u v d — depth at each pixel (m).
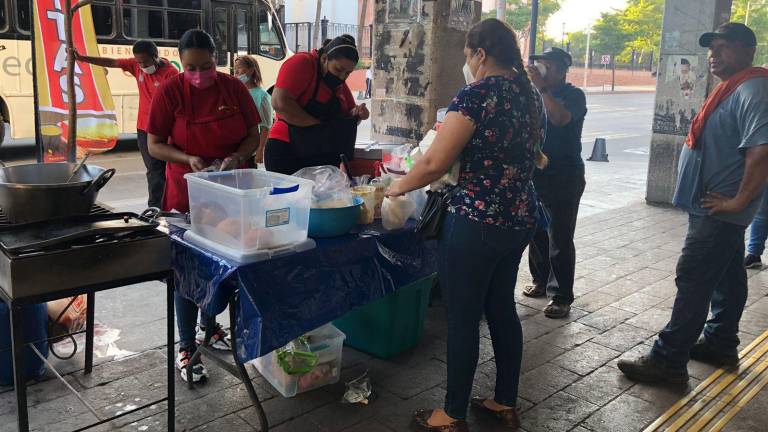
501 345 2.82
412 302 3.51
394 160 3.55
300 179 2.62
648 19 45.56
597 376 3.38
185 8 10.69
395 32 4.54
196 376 3.12
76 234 2.16
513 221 2.49
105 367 3.27
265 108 6.59
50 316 3.44
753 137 2.87
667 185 7.56
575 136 3.99
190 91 3.14
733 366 3.53
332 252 2.67
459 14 4.46
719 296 3.51
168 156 3.17
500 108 2.40
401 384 3.23
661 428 2.90
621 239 6.11
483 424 2.90
